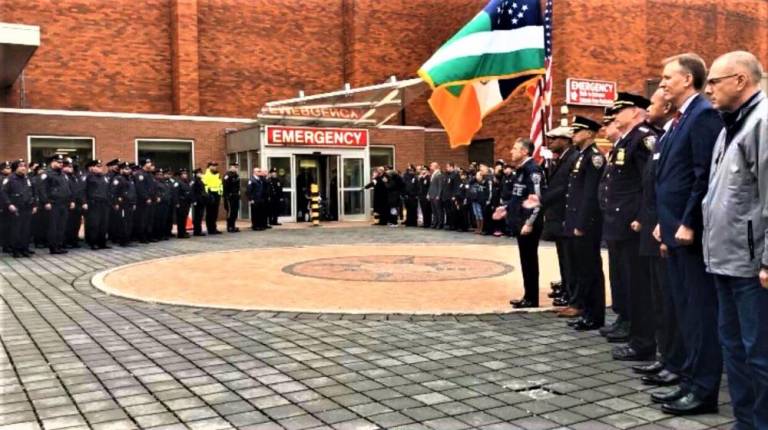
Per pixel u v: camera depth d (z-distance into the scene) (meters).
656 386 5.07
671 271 4.79
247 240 17.36
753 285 3.79
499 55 8.90
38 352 6.16
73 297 9.07
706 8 26.50
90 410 4.61
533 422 4.32
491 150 26.53
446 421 4.34
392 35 28.62
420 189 21.30
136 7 24.58
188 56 24.81
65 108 23.38
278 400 4.78
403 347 6.23
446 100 9.71
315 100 24.27
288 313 7.79
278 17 27.09
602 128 7.07
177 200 18.22
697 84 4.68
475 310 7.81
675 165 4.71
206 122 24.11
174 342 6.48
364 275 10.80
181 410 4.59
